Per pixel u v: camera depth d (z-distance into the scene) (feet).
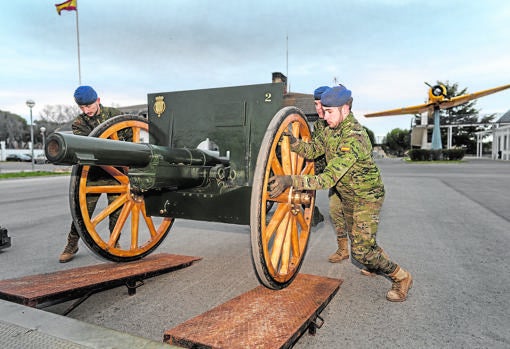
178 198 9.00
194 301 9.03
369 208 8.25
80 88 10.74
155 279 10.54
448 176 44.78
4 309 5.80
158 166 7.27
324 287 8.33
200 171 8.13
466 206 22.72
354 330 7.59
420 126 125.39
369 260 8.38
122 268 9.51
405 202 24.48
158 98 9.38
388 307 8.67
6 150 152.05
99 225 18.16
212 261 12.25
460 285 9.95
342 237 12.08
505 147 113.60
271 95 8.15
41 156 118.11
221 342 5.65
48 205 25.11
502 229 16.55
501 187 32.58
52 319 5.49
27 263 12.01
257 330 6.09
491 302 8.87
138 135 10.30
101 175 10.77
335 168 7.13
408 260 12.12
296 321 6.47
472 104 170.91
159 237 11.28
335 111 7.80
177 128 9.18
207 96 8.80
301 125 8.72
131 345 4.84
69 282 7.89
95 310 8.54
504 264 11.68
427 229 16.66
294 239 8.70
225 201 8.49
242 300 7.48
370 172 8.04
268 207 12.89
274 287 7.80
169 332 6.02
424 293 9.44
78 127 11.49
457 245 13.94
